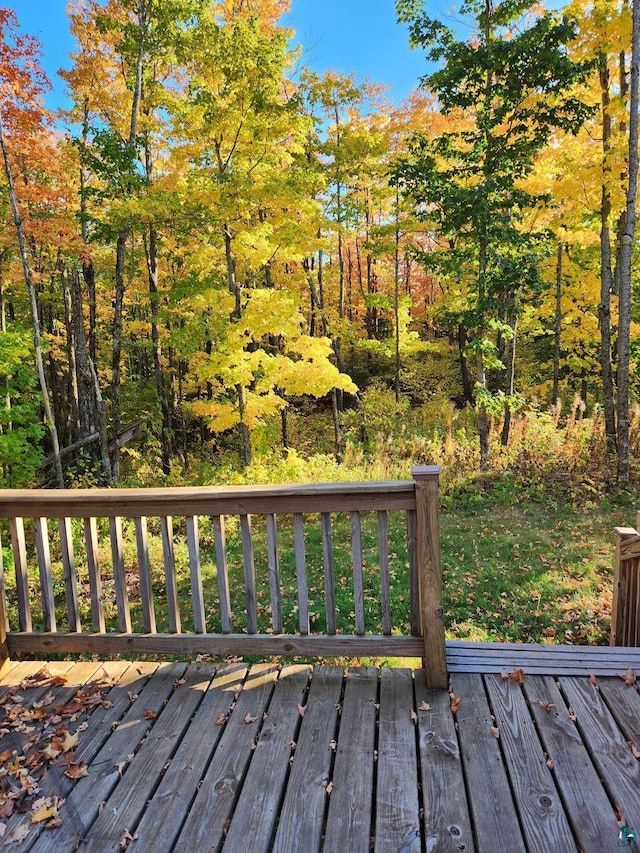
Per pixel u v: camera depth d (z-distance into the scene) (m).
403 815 1.87
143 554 2.82
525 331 13.09
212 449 15.10
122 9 9.13
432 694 2.54
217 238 8.75
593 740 2.18
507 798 1.92
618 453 7.66
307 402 18.14
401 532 6.55
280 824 1.86
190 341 8.29
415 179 8.02
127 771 2.16
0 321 10.51
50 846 1.83
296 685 2.67
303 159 10.49
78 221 8.45
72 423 16.70
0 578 2.95
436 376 17.36
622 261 7.30
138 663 2.96
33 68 7.25
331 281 16.97
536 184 8.91
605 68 7.76
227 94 7.58
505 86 7.60
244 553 2.73
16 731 2.45
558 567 5.32
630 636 3.43
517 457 8.67
